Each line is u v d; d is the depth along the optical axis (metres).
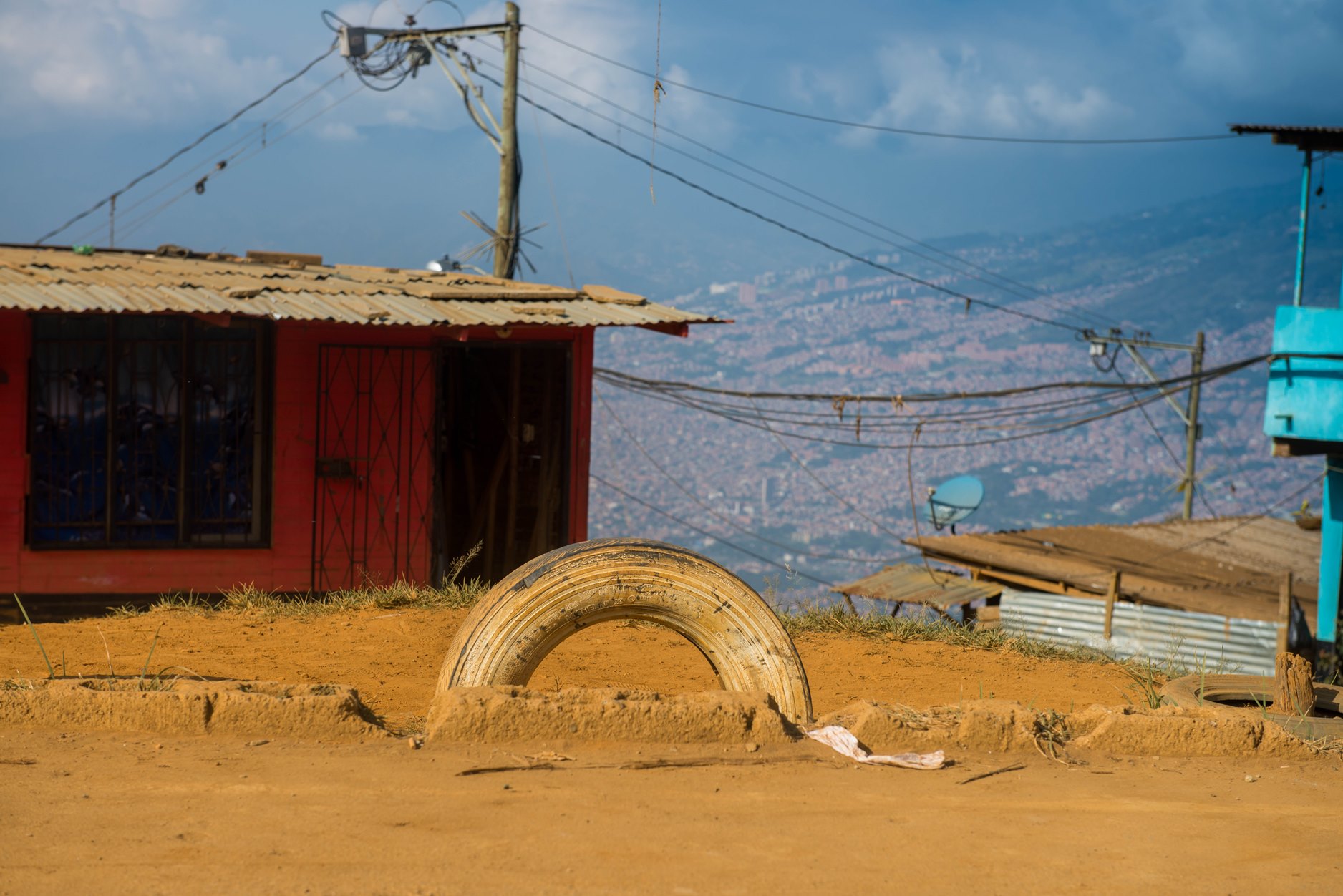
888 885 4.55
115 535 18.30
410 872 4.43
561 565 6.95
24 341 17.72
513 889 4.29
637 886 4.38
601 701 6.43
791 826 5.23
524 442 21.62
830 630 14.57
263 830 4.86
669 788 5.71
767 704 6.60
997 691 11.41
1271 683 10.30
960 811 5.62
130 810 5.09
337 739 6.38
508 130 31.61
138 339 18.31
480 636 6.84
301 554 19.12
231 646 11.62
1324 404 23.86
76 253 22.42
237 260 23.78
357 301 19.27
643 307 21.03
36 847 4.59
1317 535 40.28
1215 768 6.88
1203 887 4.74
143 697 6.43
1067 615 24.23
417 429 19.62
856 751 6.47
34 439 17.88
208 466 18.77
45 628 12.38
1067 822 5.55
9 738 6.21
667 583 7.01
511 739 6.33
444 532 20.36
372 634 12.45
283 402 18.98
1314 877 4.93
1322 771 6.95
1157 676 12.62
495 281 24.33
